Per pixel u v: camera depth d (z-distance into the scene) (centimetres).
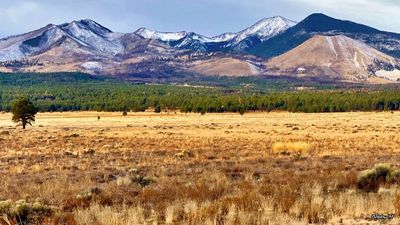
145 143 5541
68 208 1784
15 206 1584
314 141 5512
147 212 1664
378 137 5919
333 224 1418
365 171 2175
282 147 4378
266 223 1427
